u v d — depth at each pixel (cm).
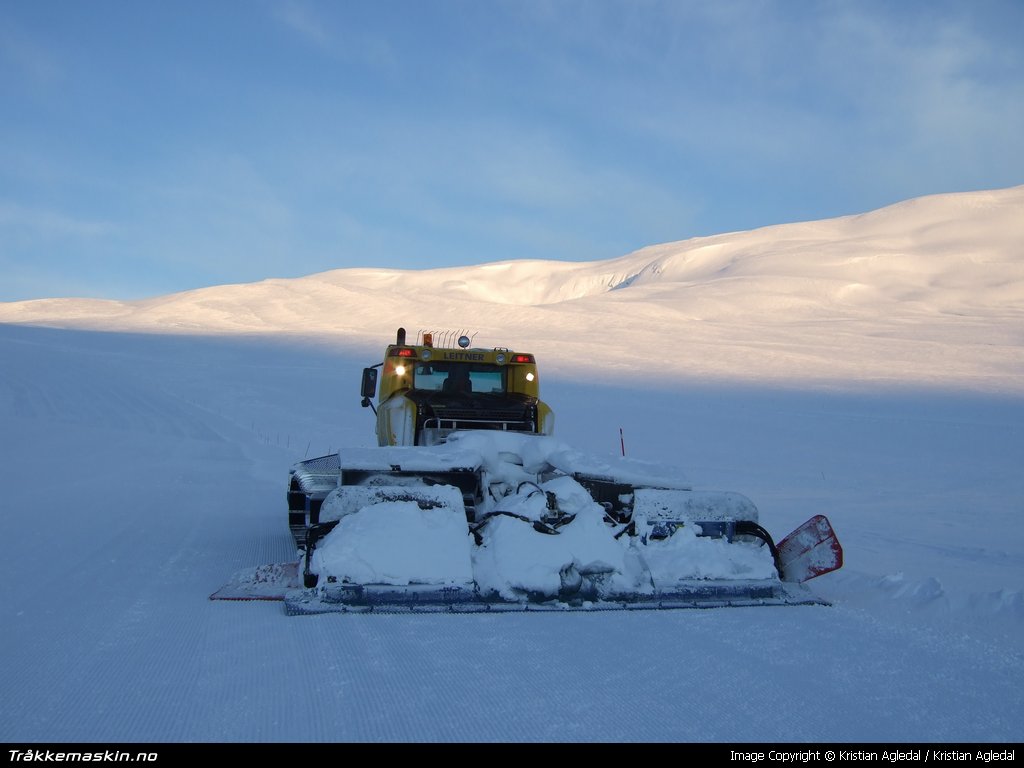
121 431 2620
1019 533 1163
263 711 436
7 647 546
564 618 634
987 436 2698
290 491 955
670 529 734
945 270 13888
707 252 19825
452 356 1066
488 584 659
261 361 5219
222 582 759
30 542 948
